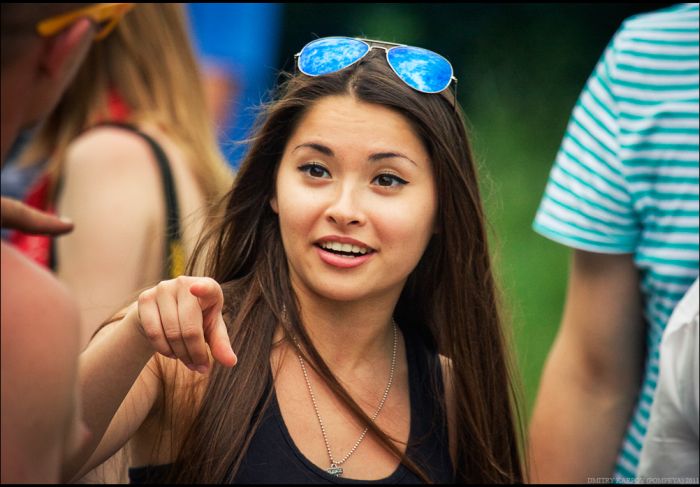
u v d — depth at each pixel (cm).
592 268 546
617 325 546
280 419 406
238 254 437
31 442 242
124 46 546
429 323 460
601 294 546
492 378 462
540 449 567
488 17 1332
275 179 428
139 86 549
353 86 409
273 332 422
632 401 556
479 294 452
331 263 402
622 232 537
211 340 335
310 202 401
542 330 1098
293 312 422
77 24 256
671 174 520
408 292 459
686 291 518
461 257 442
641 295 543
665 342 484
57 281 252
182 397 406
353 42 422
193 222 520
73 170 530
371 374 432
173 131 548
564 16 1329
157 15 557
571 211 546
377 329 428
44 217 266
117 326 350
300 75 424
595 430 556
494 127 1287
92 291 516
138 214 523
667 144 521
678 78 524
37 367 241
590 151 543
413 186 412
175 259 526
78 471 352
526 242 1183
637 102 530
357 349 427
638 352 552
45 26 250
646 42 532
